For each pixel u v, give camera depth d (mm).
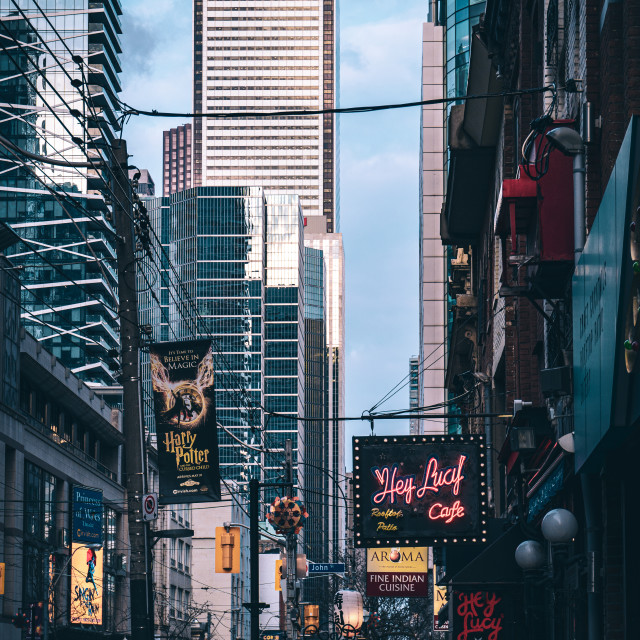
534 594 24781
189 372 25391
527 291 22078
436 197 92062
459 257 55469
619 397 13562
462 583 26266
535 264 19984
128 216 23734
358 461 28109
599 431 14734
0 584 63812
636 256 13070
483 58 36969
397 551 41906
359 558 91250
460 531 27719
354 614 56188
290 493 50781
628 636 16281
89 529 82688
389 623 75375
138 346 23953
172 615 107688
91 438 92750
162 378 25562
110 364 23859
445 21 86688
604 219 14742
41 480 76875
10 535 69500
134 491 23359
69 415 86688
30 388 78250
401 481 27969
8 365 70688
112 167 23141
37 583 72688
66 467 82062
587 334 16062
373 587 41688
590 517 17703
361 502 27922
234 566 41781
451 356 53844
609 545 17125
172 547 110688
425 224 92000
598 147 18859
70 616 80062
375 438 28188
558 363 22641
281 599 108062
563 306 21781
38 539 75375
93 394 91000
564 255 19594
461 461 28062
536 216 20281
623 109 17750
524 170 19953
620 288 13344
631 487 16641
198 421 25219
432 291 91250
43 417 80875
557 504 23344
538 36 28375
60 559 80438
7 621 67188
